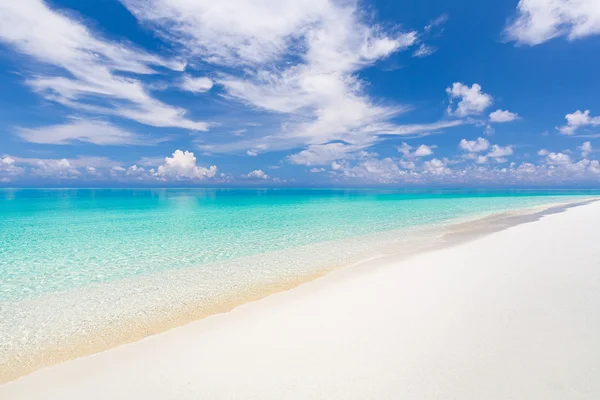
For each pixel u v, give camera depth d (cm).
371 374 371
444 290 638
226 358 428
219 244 1347
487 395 323
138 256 1149
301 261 1028
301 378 372
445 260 894
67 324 590
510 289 615
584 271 698
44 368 434
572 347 397
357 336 466
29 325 587
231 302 682
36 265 1035
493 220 1906
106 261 1080
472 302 563
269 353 434
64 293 763
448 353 404
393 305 576
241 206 3625
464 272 756
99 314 636
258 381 371
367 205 3647
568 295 564
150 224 2006
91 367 428
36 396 367
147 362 431
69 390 376
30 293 767
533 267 756
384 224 1892
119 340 520
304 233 1602
